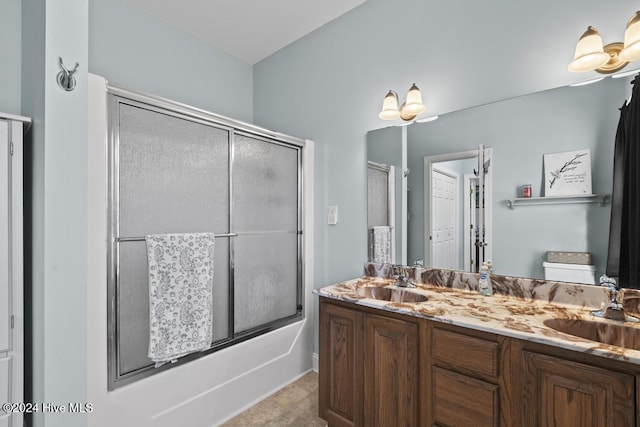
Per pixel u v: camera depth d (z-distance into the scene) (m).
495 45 1.68
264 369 2.13
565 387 1.03
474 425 1.22
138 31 2.29
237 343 1.97
